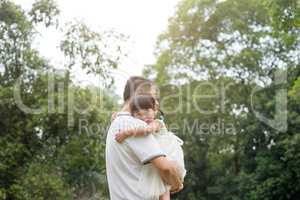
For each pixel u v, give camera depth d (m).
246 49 24.78
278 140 22.73
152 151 2.40
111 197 2.50
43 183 13.84
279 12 13.72
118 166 2.47
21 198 13.74
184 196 25.06
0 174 14.11
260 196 22.34
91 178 15.07
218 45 25.20
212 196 24.91
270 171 22.44
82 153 14.52
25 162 14.55
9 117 14.65
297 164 21.61
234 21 24.80
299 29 15.30
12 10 14.84
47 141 14.70
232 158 25.23
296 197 22.34
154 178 2.43
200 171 25.08
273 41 24.66
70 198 14.43
